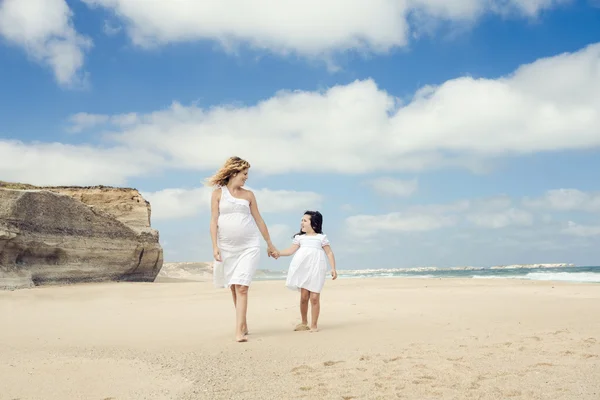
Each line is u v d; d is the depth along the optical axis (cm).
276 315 791
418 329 594
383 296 1065
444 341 507
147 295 1207
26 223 1588
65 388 343
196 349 498
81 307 941
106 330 645
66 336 597
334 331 599
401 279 1938
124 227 2044
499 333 553
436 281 1736
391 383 343
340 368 395
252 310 870
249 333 606
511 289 1231
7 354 475
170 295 1196
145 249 2142
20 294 1137
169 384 354
